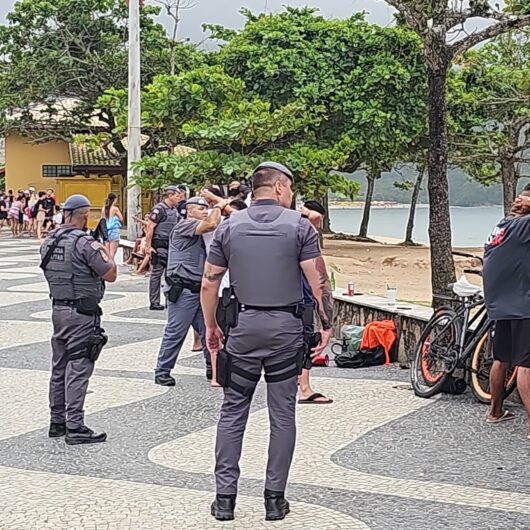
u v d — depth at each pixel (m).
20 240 33.16
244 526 4.88
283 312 5.01
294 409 5.09
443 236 11.09
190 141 23.06
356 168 33.16
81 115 39.78
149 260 13.73
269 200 5.16
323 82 29.30
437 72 11.06
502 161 30.20
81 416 6.57
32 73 38.28
